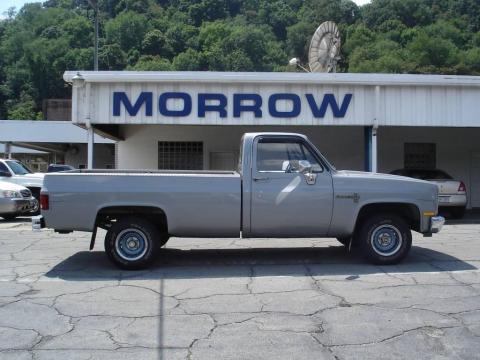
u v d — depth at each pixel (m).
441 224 7.84
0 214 14.77
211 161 19.91
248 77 14.57
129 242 7.70
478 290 6.45
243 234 7.75
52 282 7.02
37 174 17.78
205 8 88.94
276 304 5.88
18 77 69.62
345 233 7.80
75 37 69.31
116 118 14.62
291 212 7.65
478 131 20.27
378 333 4.93
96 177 7.52
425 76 14.65
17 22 75.12
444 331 4.98
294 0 91.94
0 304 5.97
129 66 63.91
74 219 7.51
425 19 78.31
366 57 63.69
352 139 19.98
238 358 4.37
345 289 6.51
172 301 6.04
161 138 19.89
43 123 28.56
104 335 4.94
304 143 7.80
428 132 20.20
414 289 6.50
